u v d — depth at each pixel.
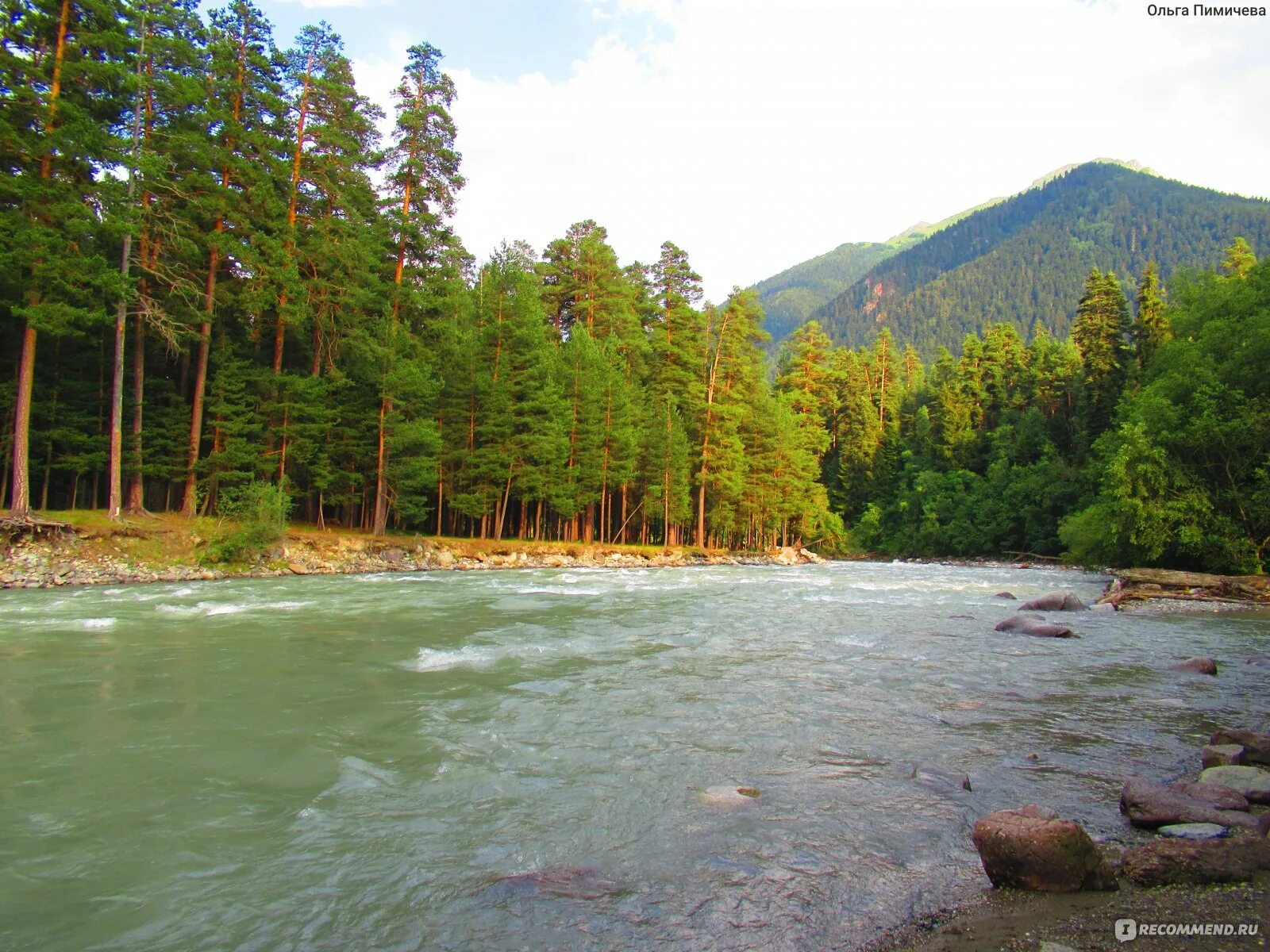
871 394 96.69
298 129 35.12
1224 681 10.50
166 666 10.43
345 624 14.76
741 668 10.84
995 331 84.31
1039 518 59.88
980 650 12.93
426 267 39.88
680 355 57.31
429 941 3.74
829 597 22.67
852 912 4.05
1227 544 29.64
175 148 29.02
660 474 53.78
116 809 5.46
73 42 24.98
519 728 7.57
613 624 15.59
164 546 27.72
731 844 4.93
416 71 38.34
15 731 7.32
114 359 28.77
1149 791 5.52
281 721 7.72
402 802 5.64
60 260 23.97
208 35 31.62
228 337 36.28
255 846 4.87
